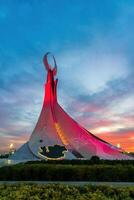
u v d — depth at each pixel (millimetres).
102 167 25609
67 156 49062
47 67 55312
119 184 22672
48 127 52688
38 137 52125
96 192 13422
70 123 52938
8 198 12094
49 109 53625
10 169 25984
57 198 12531
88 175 25188
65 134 52219
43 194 12961
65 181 25078
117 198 12773
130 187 14562
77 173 25266
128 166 26203
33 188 14031
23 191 13266
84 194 13047
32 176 25641
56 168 25672
